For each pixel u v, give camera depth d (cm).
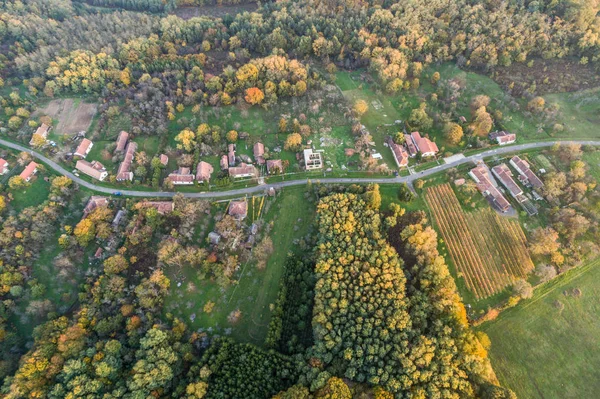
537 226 12938
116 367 10300
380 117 16888
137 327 11319
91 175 15425
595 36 16662
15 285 12331
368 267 11388
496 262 12275
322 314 10644
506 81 17325
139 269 12812
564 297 11606
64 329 10900
